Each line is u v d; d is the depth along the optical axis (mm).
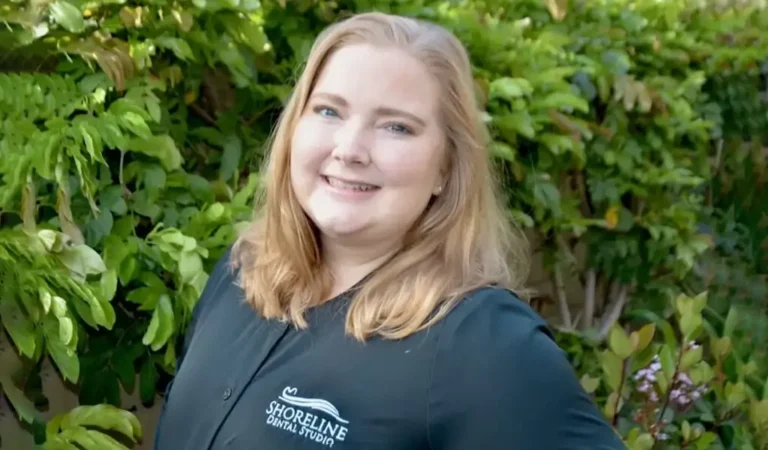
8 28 1855
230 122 2342
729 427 3000
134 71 1984
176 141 2236
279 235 1560
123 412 1843
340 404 1317
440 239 1432
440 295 1347
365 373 1321
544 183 2754
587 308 3266
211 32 2145
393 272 1396
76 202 1918
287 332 1457
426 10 2521
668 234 3086
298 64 2264
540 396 1240
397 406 1285
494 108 2529
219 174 2295
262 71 2396
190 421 1504
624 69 2918
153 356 2096
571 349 2994
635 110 3113
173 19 2035
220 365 1498
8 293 1679
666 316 3311
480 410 1244
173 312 1882
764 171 4012
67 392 2262
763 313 3809
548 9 2963
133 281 1998
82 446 1854
